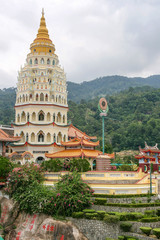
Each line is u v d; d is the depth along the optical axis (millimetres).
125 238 54281
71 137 106188
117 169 99562
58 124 98062
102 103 91250
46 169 77438
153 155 91438
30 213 63312
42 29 109625
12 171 68875
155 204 64875
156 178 76000
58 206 61031
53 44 108375
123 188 67250
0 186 72125
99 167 83250
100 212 58156
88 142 93312
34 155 93500
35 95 96938
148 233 53969
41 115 97250
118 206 62188
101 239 56469
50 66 103125
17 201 65375
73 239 56688
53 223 58750
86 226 58156
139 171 78250
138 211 62281
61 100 101375
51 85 100000
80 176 66562
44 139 94875
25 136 95500
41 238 58656
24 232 61312
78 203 60938
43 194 62875
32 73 101375
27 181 66625
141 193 69688
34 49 106500
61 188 62594
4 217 65938
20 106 99312
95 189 67250
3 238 62688
